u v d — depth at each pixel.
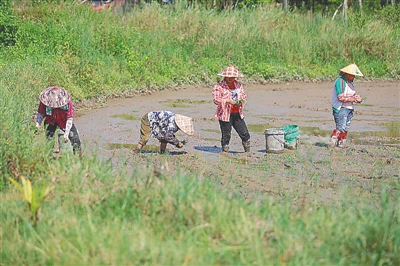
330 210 19.36
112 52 61.97
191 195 17.98
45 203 18.44
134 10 73.44
